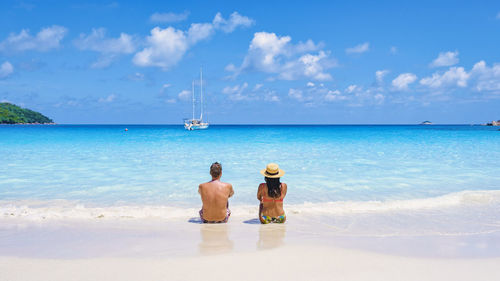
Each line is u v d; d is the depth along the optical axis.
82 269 3.78
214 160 16.20
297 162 15.36
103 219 6.34
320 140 35.59
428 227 5.81
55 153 19.66
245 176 11.59
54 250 4.49
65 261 4.05
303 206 7.45
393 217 6.52
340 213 6.85
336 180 10.81
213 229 5.71
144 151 21.25
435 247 4.66
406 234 5.38
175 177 11.32
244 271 3.73
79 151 21.05
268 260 4.09
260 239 5.07
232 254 4.31
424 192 9.13
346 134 53.94
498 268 3.86
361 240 5.01
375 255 4.29
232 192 6.36
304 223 6.12
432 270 3.79
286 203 7.93
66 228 5.71
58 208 7.21
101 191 9.13
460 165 14.26
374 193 8.98
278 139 37.38
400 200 8.18
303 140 35.50
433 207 7.32
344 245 4.73
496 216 6.57
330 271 3.74
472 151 21.03
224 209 6.17
